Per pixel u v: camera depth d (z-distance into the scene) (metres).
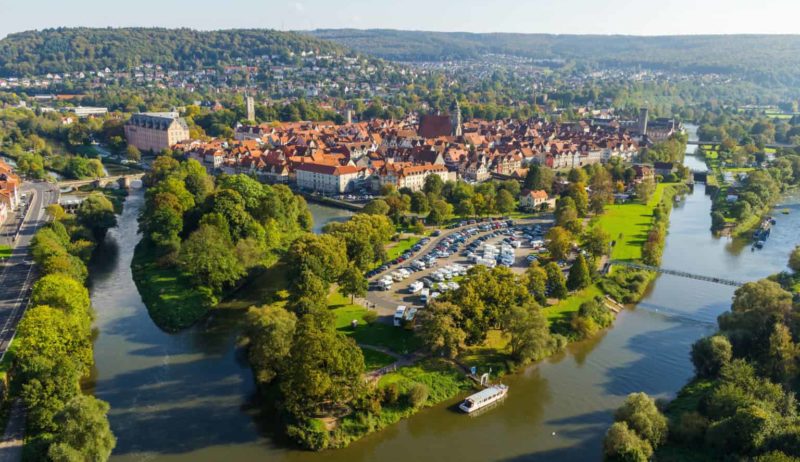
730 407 151.12
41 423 149.62
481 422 166.50
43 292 192.50
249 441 155.75
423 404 171.12
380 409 164.50
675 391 182.62
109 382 181.62
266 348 171.25
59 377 155.88
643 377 190.88
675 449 147.62
